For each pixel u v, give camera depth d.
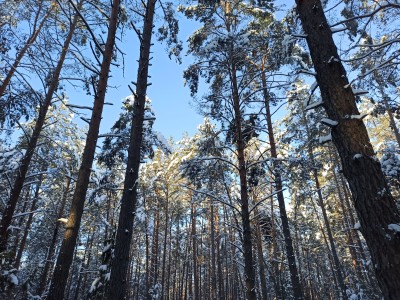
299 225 33.81
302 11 6.16
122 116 15.34
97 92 8.51
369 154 4.70
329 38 5.69
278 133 20.59
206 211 29.77
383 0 7.21
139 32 8.39
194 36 13.23
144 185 26.80
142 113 7.96
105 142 14.60
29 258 28.33
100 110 8.38
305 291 34.88
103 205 21.31
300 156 11.75
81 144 21.14
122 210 6.82
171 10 10.70
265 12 13.12
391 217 4.23
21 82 11.37
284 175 11.98
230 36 10.21
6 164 10.98
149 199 29.69
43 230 26.73
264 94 12.47
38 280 24.14
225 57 10.98
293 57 10.28
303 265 38.78
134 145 7.52
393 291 3.88
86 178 7.69
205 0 12.23
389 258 4.02
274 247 21.81
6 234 10.34
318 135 19.44
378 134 22.80
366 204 4.43
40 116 12.21
